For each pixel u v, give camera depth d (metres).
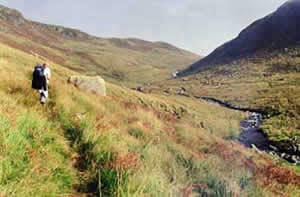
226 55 198.12
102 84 24.02
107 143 9.71
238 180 10.09
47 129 9.30
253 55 170.25
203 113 51.34
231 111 62.41
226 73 153.12
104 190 7.09
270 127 43.53
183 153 12.63
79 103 15.88
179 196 7.72
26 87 13.59
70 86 19.80
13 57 35.94
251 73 137.88
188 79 165.00
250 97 85.50
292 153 30.75
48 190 6.23
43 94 12.76
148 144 11.65
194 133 20.09
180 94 107.19
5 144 6.88
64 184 6.92
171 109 47.97
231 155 14.38
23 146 7.37
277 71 133.25
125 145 10.91
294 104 65.75
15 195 5.54
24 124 8.57
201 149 16.39
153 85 154.38
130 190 7.09
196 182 9.57
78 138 9.90
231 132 37.38
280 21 189.50
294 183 11.55
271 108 65.44
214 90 108.81
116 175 7.54
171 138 16.16
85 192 7.03
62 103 13.61
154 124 18.06
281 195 10.16
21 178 6.07
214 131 34.97
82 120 11.68
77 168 8.09
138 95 48.78
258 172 11.90
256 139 36.06
